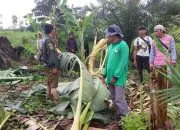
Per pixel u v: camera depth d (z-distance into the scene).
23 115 3.49
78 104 3.14
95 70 5.11
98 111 3.46
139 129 2.86
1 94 4.33
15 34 13.55
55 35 6.27
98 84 3.67
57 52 4.01
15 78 5.45
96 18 8.58
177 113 3.30
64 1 5.64
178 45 8.73
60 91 4.11
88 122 3.17
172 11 8.90
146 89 4.08
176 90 2.12
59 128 3.17
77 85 3.62
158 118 2.88
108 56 3.38
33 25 6.35
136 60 5.12
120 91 3.27
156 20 8.60
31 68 6.57
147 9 8.77
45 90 4.30
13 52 8.33
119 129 3.15
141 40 5.07
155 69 2.83
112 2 8.60
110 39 3.30
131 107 3.77
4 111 3.29
